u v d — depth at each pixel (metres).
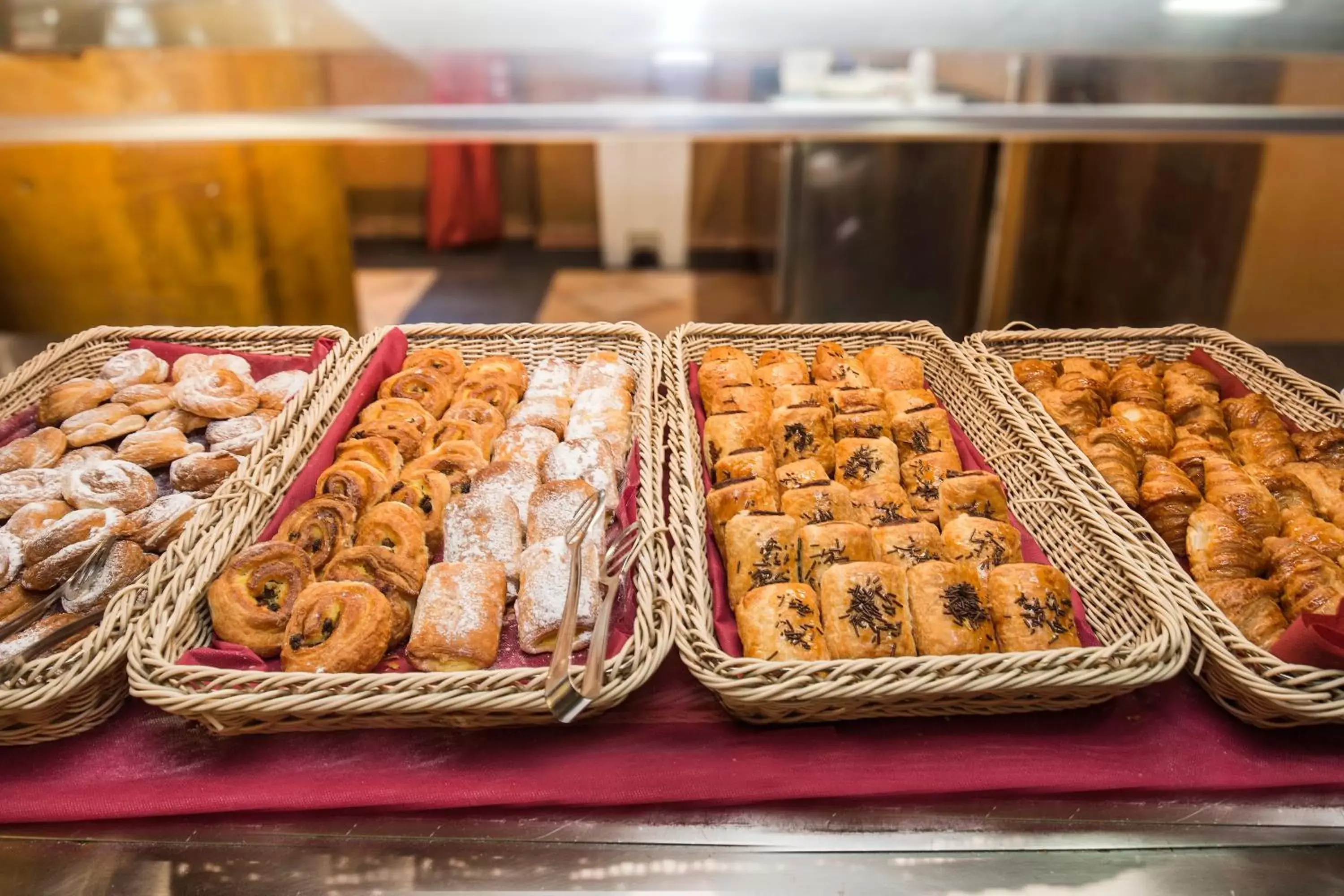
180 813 1.24
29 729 1.30
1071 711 1.40
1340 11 1.41
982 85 1.54
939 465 1.82
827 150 3.96
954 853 1.23
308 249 4.11
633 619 1.50
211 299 3.68
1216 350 2.31
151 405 1.97
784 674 1.26
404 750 1.33
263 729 1.29
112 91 1.45
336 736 1.36
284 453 1.74
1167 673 1.30
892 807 1.28
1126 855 1.23
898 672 1.27
